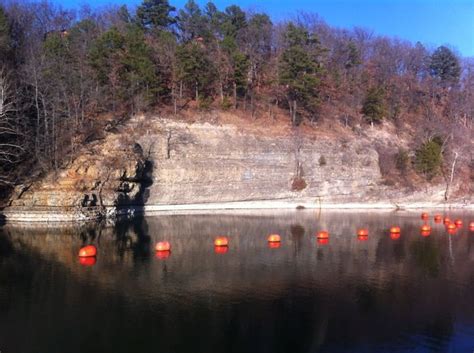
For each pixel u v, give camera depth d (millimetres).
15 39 73562
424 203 91688
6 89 55500
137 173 65812
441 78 125125
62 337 22766
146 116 75375
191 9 107062
